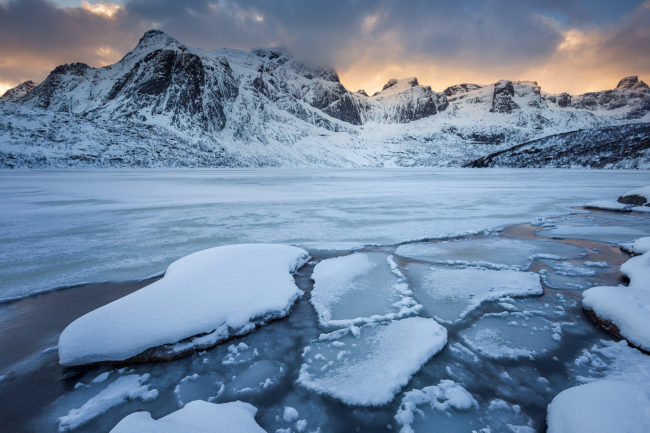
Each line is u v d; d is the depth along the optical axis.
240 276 5.75
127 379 3.56
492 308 5.26
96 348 3.82
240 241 9.73
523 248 8.93
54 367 3.78
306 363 3.80
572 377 3.49
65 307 5.32
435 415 2.99
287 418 2.95
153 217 13.90
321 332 4.54
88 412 3.05
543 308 5.24
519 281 6.35
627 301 4.65
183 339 4.11
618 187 28.95
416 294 5.80
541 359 3.84
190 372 3.69
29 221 12.87
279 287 5.55
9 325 4.73
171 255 8.23
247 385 3.45
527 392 3.28
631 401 2.67
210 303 4.78
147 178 46.28
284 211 15.67
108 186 31.48
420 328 4.50
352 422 2.93
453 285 6.20
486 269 7.20
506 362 3.79
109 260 7.80
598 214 14.71
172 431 2.53
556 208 16.55
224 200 20.25
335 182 40.50
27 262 7.64
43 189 27.75
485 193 24.53
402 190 27.97
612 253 8.37
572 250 8.68
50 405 3.18
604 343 4.16
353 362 3.80
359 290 5.97
